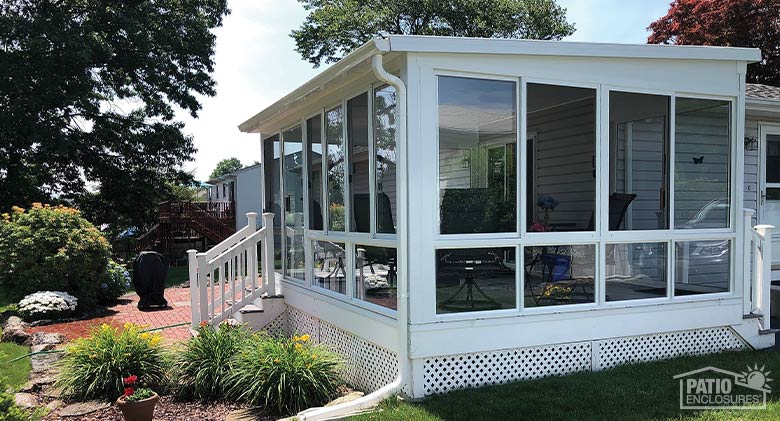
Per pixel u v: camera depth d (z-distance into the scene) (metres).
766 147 7.55
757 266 5.57
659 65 4.98
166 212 19.61
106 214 18.30
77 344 4.91
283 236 7.34
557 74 4.56
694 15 19.47
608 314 4.82
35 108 15.23
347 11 22.38
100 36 16.12
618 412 3.77
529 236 4.50
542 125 6.02
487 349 4.38
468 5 21.70
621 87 4.83
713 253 5.34
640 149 5.50
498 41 4.27
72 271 8.73
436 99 4.20
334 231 5.71
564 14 23.89
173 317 8.43
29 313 7.95
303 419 3.80
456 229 4.30
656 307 5.01
